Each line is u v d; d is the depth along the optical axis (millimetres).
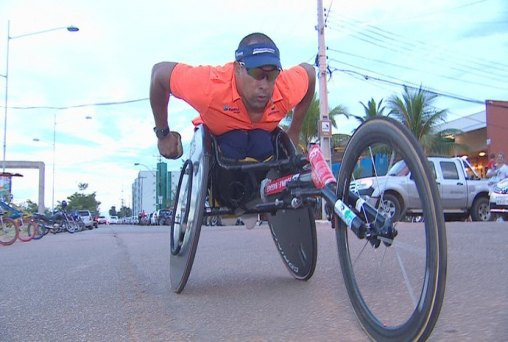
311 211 3379
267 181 3234
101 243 9289
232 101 3062
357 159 2309
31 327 2801
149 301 3281
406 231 2795
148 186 89188
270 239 7395
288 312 2752
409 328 1840
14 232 12023
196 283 3840
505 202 11047
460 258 4141
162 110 3352
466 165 12547
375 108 25734
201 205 3141
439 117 23969
